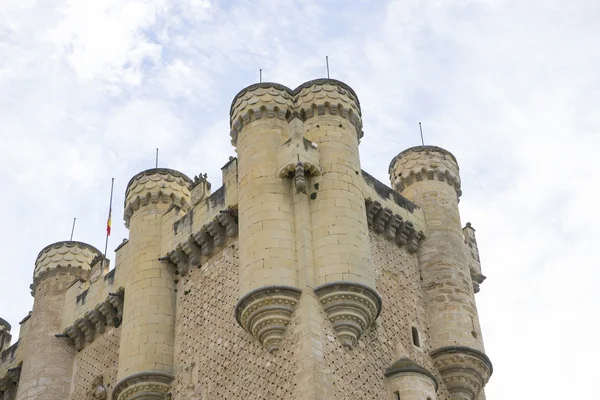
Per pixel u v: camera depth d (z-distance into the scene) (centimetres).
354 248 2859
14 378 3912
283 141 3102
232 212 3169
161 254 3384
